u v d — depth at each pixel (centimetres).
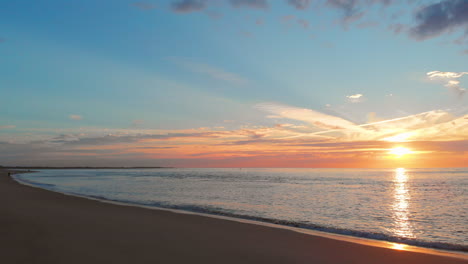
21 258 671
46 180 6825
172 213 1539
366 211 2216
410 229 1552
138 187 4525
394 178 9338
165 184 5447
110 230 1020
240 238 970
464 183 6406
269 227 1190
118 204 1903
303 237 1009
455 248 1015
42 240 844
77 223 1134
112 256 712
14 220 1162
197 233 1027
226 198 2950
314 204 2580
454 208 2461
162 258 713
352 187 5019
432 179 8512
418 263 745
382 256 797
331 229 1341
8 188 3156
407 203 2816
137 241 873
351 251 839
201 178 8719
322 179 8462
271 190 4112
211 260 716
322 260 751
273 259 746
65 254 713
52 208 1575
